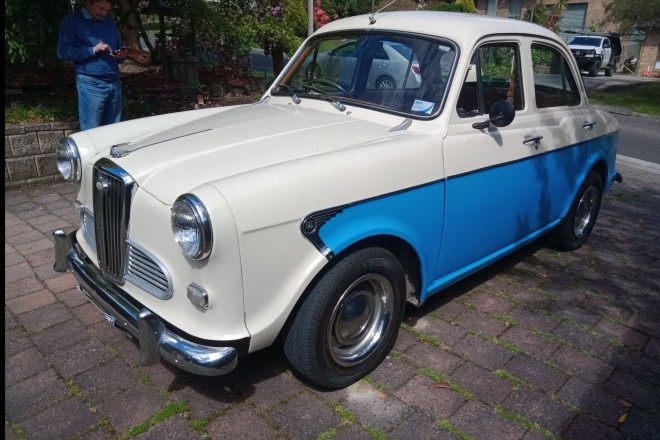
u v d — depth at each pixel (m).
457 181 3.22
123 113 7.04
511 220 3.85
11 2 5.68
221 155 2.74
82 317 3.51
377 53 3.57
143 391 2.85
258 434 2.59
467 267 3.61
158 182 2.54
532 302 3.97
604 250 5.08
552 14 25.48
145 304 2.60
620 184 7.49
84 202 3.11
